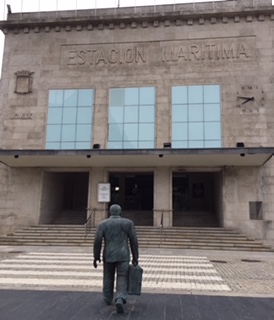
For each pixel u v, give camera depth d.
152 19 25.33
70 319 6.09
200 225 25.19
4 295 7.91
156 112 24.27
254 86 23.67
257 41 24.19
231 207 22.52
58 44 26.12
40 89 25.64
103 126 24.53
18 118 25.36
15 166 24.64
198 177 31.64
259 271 12.02
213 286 9.24
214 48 24.53
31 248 18.38
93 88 25.17
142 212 26.92
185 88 24.31
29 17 26.98
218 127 23.52
